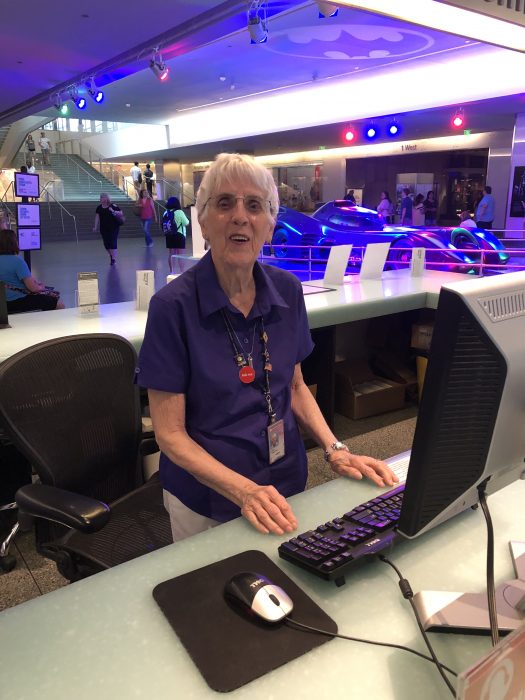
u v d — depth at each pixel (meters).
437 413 0.74
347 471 1.27
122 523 1.51
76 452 1.50
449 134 12.41
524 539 1.00
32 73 8.31
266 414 1.31
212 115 14.51
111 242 10.48
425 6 1.58
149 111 13.64
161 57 6.58
